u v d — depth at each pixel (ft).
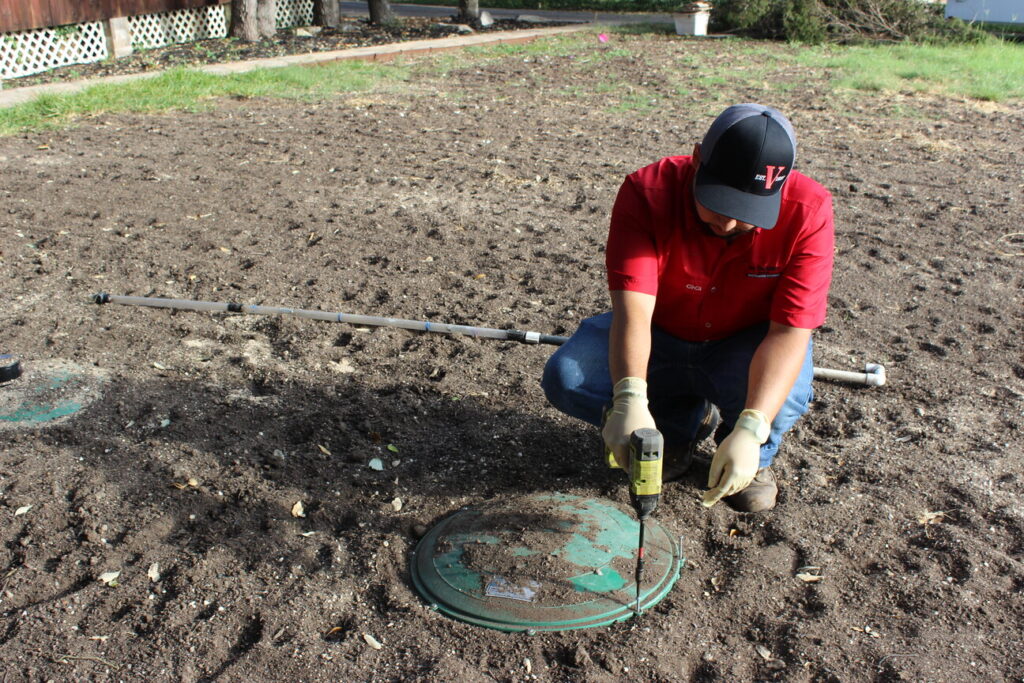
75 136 30.22
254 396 13.94
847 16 58.03
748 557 10.21
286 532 10.66
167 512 10.93
